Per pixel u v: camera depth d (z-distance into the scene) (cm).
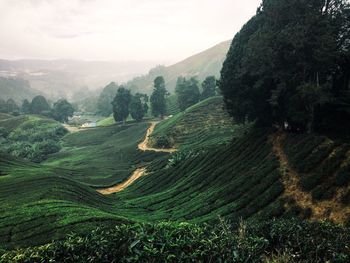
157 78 16750
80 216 3819
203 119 12500
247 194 4256
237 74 5366
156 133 13038
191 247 1745
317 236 2031
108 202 6359
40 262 1691
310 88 4053
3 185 6050
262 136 5441
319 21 4141
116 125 17925
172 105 19312
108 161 11606
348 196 3191
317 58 4138
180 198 5522
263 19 5503
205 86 16488
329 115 4591
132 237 1809
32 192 5344
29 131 18588
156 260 1688
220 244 1750
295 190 3753
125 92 17162
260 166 4725
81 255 1741
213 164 5975
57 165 12400
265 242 1881
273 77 4650
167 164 8362
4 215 4181
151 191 6919
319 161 3872
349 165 3516
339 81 4741
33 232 3534
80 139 16825
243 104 5453
